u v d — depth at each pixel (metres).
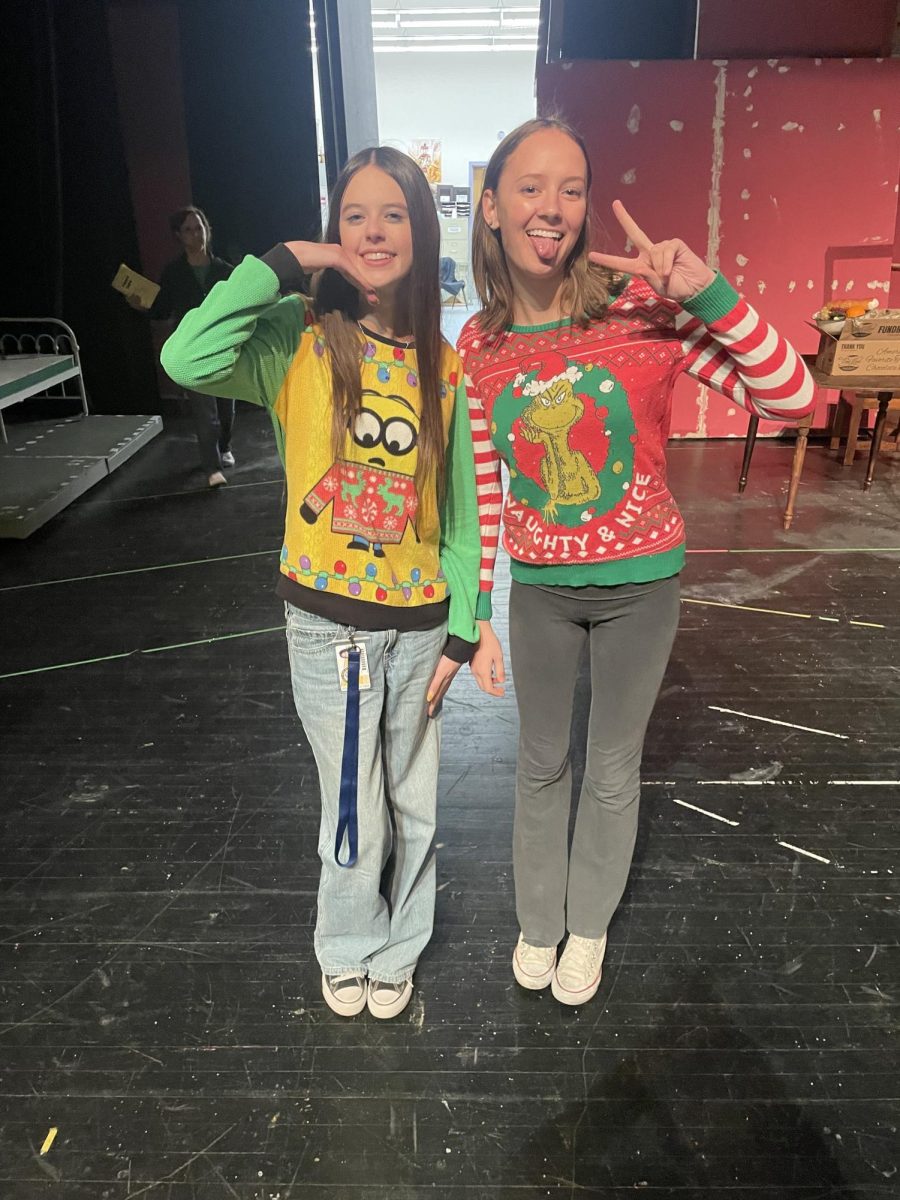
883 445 5.41
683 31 5.46
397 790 1.58
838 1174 1.44
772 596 3.47
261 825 2.25
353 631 1.39
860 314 4.24
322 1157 1.47
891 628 3.20
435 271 1.28
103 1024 1.71
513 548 1.49
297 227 6.42
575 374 1.32
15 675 3.01
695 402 5.66
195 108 6.10
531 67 12.16
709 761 2.49
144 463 5.47
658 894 2.02
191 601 3.55
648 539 1.39
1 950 1.88
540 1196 1.41
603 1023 1.70
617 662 1.46
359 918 1.62
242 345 1.25
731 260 5.33
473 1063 1.62
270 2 5.88
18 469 5.03
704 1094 1.56
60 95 6.01
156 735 2.65
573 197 1.24
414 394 1.33
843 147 5.11
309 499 1.34
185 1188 1.42
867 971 1.81
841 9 4.96
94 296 6.48
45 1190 1.42
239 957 1.86
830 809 2.29
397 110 12.47
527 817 1.66
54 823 2.27
